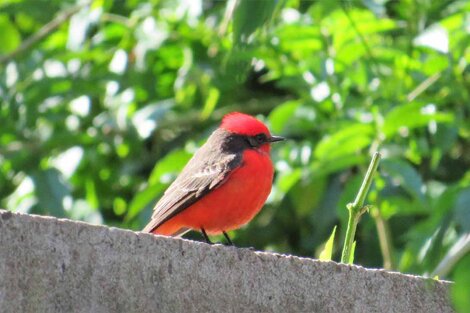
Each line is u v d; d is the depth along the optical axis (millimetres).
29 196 14219
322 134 13312
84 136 15180
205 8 15227
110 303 6527
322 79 13172
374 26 13102
